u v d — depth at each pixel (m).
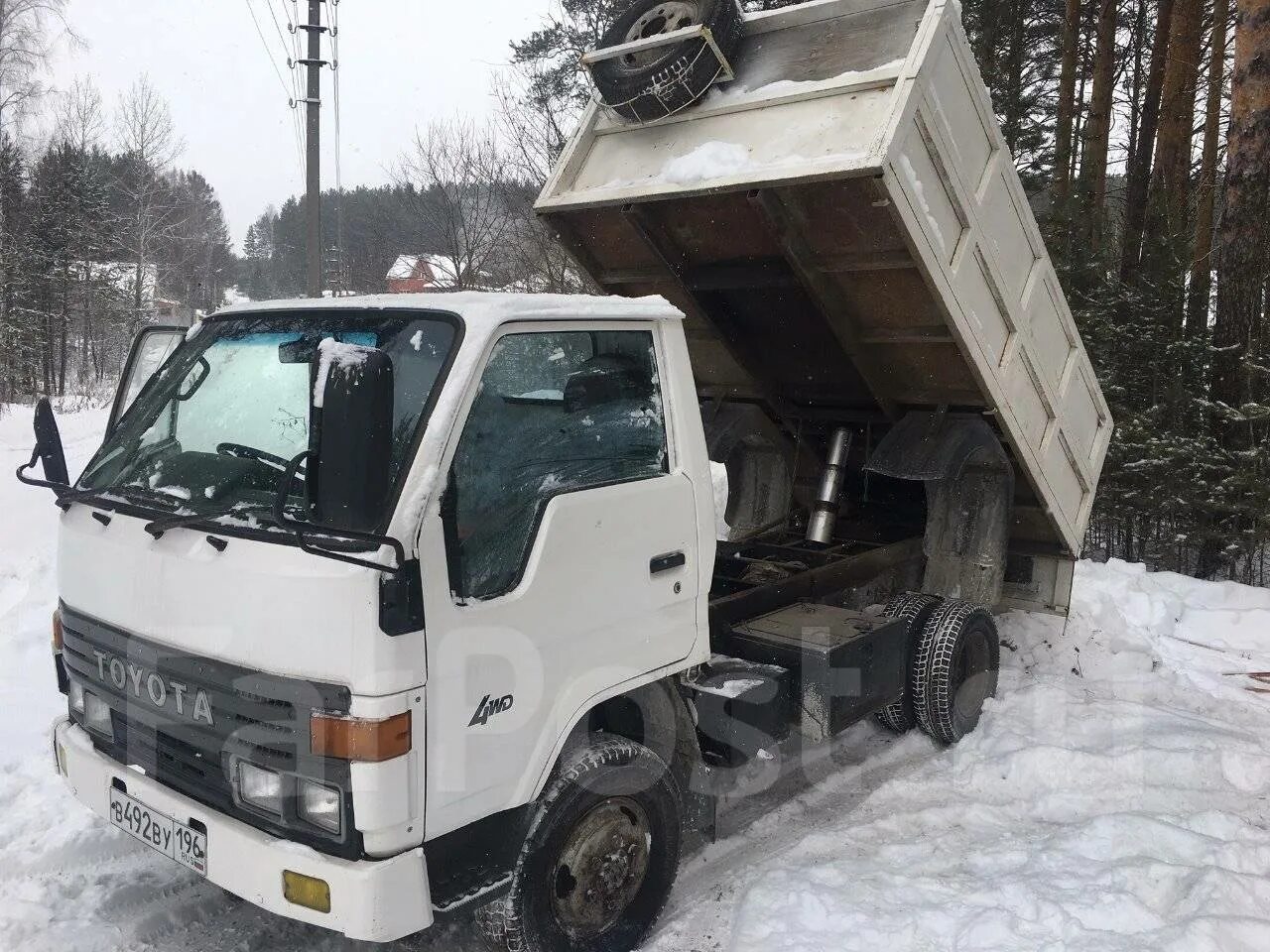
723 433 5.86
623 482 3.21
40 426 3.33
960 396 5.08
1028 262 5.04
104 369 45.41
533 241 18.39
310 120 14.75
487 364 2.85
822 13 4.40
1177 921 3.36
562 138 18.44
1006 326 4.93
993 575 5.38
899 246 4.31
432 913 2.61
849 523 6.13
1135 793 4.46
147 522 2.93
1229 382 10.10
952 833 4.14
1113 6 15.23
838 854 3.97
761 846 4.07
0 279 34.19
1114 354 11.74
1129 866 3.67
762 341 5.54
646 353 3.45
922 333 4.78
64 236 42.38
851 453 6.16
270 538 2.58
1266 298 10.22
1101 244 12.76
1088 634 6.36
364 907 2.43
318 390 2.32
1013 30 16.27
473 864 2.81
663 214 4.86
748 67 4.59
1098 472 5.93
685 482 3.44
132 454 3.29
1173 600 8.00
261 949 3.32
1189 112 13.56
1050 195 14.14
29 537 9.11
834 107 4.23
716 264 5.05
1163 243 11.70
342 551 2.42
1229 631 7.50
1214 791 4.54
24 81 32.31
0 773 4.36
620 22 4.81
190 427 3.22
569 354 3.14
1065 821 4.25
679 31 4.40
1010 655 6.12
